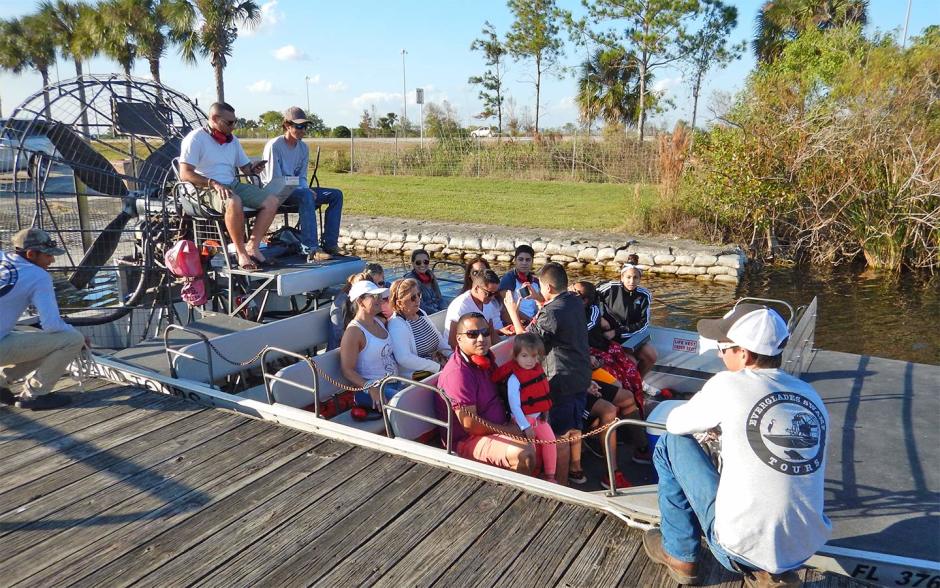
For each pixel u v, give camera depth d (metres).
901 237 15.14
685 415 2.99
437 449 4.59
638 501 3.94
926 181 14.55
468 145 33.91
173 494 4.23
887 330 11.03
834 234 16.16
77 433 5.09
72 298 9.61
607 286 6.41
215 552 3.66
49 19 42.38
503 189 27.42
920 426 5.32
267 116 77.31
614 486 4.03
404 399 4.82
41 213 7.92
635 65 38.94
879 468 4.62
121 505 4.12
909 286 13.95
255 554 3.64
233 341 6.14
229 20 34.59
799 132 16.06
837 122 16.14
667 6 36.16
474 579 3.45
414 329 6.06
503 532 3.84
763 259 16.50
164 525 3.91
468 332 4.55
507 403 4.80
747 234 17.22
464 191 26.86
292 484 4.35
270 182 7.63
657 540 3.54
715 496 3.01
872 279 14.65
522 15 40.91
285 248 8.21
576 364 4.93
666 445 3.23
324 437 5.02
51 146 8.70
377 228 19.14
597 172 30.02
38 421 5.30
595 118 40.47
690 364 7.13
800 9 34.12
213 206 7.49
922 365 6.74
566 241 16.97
